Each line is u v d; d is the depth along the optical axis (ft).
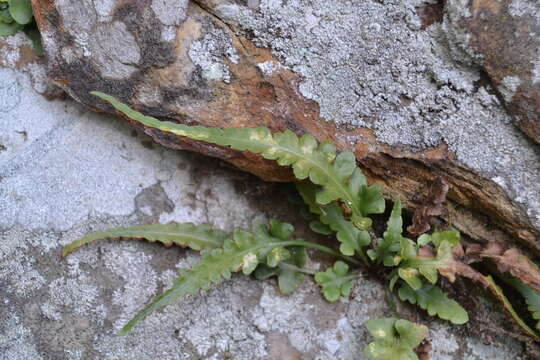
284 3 0.60
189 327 0.64
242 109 0.63
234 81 0.62
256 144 0.59
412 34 0.58
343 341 0.65
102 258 0.65
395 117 0.61
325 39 0.60
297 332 0.65
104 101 0.64
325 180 0.61
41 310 0.63
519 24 0.54
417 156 0.61
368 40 0.60
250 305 0.65
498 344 0.66
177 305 0.64
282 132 0.63
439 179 0.60
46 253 0.65
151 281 0.65
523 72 0.55
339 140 0.63
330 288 0.65
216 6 0.60
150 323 0.63
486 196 0.61
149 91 0.63
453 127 0.60
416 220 0.63
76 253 0.65
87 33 0.61
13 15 0.65
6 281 0.64
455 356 0.65
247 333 0.64
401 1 0.58
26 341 0.62
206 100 0.63
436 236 0.62
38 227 0.66
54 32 0.62
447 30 0.57
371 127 0.62
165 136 0.65
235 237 0.64
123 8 0.60
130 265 0.65
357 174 0.62
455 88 0.58
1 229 0.65
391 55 0.60
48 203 0.66
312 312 0.66
